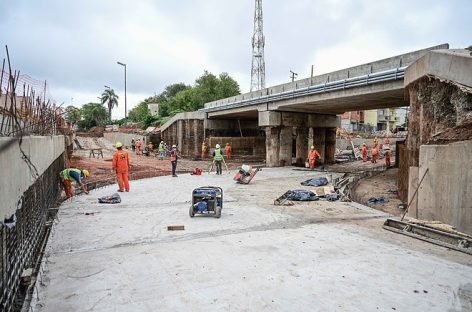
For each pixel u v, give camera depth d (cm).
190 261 567
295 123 2742
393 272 529
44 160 760
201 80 5753
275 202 1100
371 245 666
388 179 1920
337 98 1989
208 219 877
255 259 579
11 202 412
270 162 2695
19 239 487
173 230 766
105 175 1889
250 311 405
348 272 526
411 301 434
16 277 465
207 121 3706
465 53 880
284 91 2419
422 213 908
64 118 1908
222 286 472
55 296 439
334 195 1197
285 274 515
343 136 4881
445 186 811
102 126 7600
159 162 3061
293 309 411
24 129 541
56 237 703
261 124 2717
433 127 934
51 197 995
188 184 1566
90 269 530
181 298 436
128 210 981
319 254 608
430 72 955
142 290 458
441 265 561
